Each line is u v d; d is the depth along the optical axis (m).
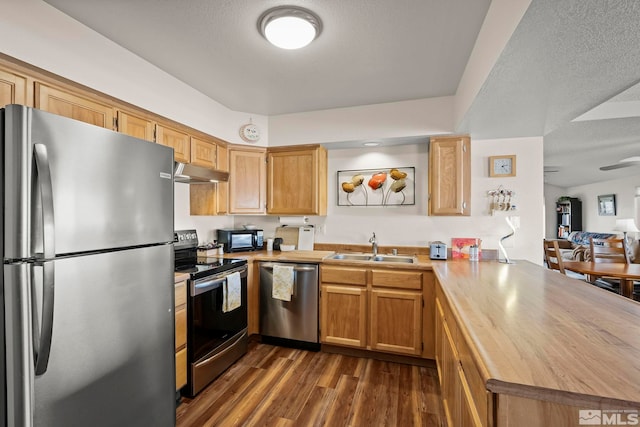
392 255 3.00
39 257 1.03
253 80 2.44
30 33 1.48
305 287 2.70
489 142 2.81
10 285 1.01
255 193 3.16
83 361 1.17
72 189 1.13
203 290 2.09
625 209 6.73
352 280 2.58
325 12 1.59
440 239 2.96
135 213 1.40
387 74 2.31
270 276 2.79
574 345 0.91
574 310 1.25
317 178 3.05
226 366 2.34
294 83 2.48
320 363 2.49
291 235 3.40
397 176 3.07
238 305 2.46
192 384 2.00
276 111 3.14
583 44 1.26
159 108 2.24
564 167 5.91
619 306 1.31
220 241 3.15
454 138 2.72
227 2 1.53
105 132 1.26
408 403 1.95
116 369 1.31
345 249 3.24
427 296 2.40
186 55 2.06
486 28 1.59
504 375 0.74
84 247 1.17
